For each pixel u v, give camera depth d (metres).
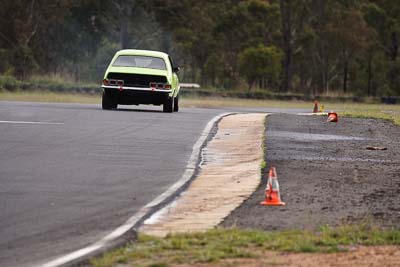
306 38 174.75
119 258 22.06
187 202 30.97
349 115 75.19
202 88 161.75
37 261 22.20
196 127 59.47
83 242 24.47
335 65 187.50
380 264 21.70
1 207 29.62
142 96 73.62
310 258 22.34
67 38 171.62
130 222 27.30
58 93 128.88
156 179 36.50
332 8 181.38
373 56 190.12
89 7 169.38
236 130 57.66
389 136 56.75
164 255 22.53
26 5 158.00
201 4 177.25
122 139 50.31
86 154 43.44
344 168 39.69
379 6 189.25
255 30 178.12
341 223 26.89
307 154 44.72
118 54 76.00
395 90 189.00
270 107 119.88
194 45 180.00
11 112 66.81
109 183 35.12
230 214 28.44
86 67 179.25
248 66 169.88
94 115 66.31
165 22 175.12
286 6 174.50
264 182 35.31
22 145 46.00
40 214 28.56
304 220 27.34
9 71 143.88
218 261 21.88
